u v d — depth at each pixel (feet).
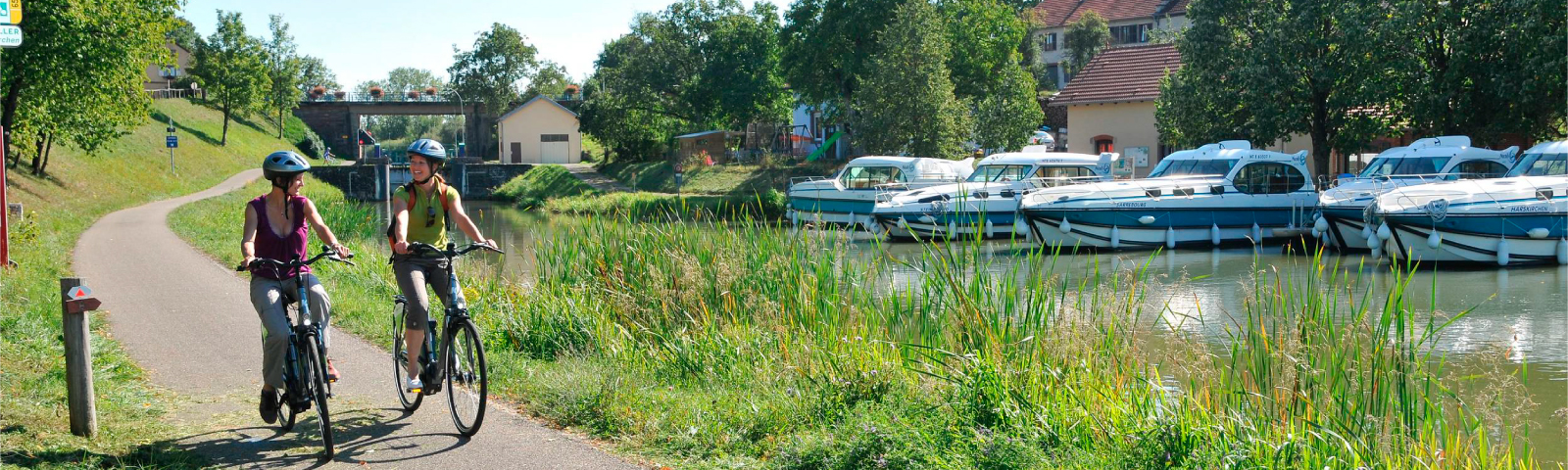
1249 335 23.39
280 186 16.78
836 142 177.17
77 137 98.89
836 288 28.60
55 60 80.59
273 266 16.90
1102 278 54.49
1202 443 16.75
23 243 49.16
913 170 97.04
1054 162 91.09
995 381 19.12
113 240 59.82
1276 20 92.58
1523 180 63.72
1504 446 20.53
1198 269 62.08
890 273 29.99
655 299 28.55
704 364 23.00
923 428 16.96
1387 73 87.66
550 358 25.27
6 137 83.61
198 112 230.27
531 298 29.43
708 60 197.57
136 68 93.56
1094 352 22.08
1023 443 16.47
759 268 29.99
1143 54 124.98
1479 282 54.19
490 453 16.71
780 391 19.97
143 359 24.32
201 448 16.92
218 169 175.52
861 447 15.75
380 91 293.84
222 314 31.48
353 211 74.38
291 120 285.02
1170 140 109.70
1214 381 21.91
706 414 18.43
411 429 18.25
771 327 25.72
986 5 162.20
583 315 27.04
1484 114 85.51
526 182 199.52
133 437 17.22
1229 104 96.53
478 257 49.80
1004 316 25.66
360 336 27.58
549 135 258.57
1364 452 17.99
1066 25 233.76
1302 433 18.01
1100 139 123.13
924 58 132.57
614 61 285.64
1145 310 41.78
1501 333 38.34
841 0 152.25
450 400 18.07
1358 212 67.56
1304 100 93.45
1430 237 59.98
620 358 23.86
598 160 254.88
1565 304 46.47
